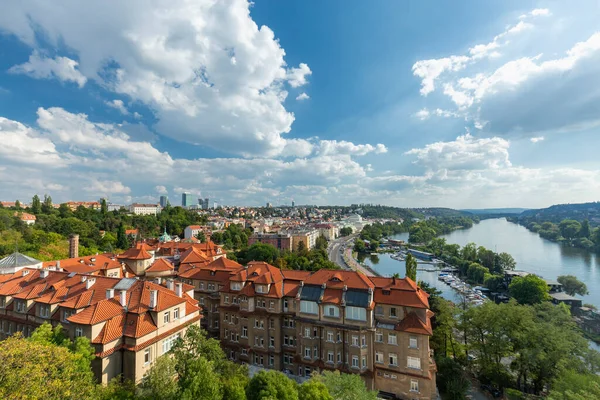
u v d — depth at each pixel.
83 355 39.75
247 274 73.94
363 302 59.56
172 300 55.47
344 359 60.69
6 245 126.50
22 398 24.14
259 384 37.62
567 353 59.69
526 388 65.88
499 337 66.88
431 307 84.06
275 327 66.81
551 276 185.00
